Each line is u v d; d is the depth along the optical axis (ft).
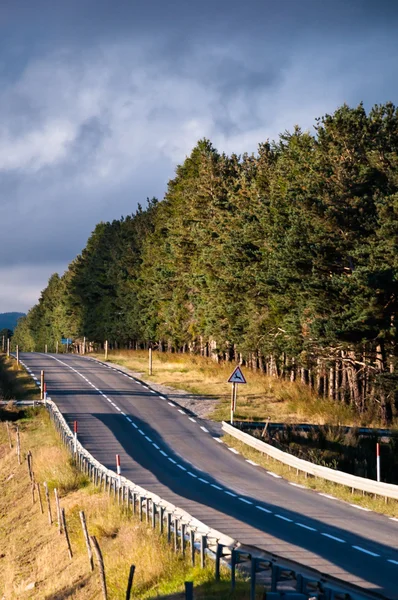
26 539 101.35
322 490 100.01
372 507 87.04
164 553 66.18
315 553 64.75
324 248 170.40
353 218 170.50
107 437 150.00
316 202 170.91
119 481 94.53
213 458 128.36
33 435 166.91
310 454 123.85
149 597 57.26
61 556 86.79
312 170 183.62
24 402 194.29
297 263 173.27
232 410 154.20
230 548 55.67
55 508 107.34
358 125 178.40
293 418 166.09
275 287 189.26
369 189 173.27
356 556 63.98
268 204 209.56
